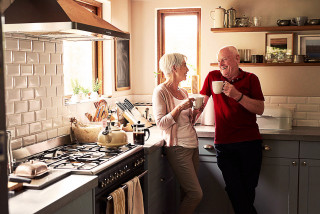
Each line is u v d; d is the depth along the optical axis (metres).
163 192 3.66
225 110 3.53
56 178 2.18
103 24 2.78
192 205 3.41
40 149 2.86
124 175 2.77
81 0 3.72
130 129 3.99
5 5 2.46
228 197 3.93
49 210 1.78
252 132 3.52
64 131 3.24
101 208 2.42
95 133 3.23
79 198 2.12
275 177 3.79
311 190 3.74
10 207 1.74
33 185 2.02
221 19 4.29
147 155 3.20
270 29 4.16
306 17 4.10
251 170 3.54
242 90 3.51
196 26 4.67
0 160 1.06
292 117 4.34
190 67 4.71
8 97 2.56
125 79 4.57
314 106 4.29
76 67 3.92
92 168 2.37
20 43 2.67
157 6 4.65
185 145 3.36
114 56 4.27
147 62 4.74
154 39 4.70
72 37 2.98
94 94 3.92
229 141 3.54
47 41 2.97
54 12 2.40
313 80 4.28
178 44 4.74
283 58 4.20
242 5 4.39
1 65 1.05
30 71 2.78
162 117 3.29
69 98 3.75
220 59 3.52
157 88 3.38
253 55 4.23
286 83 4.34
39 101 2.90
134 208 2.87
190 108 3.43
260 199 3.84
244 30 4.22
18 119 2.67
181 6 4.56
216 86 3.28
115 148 2.92
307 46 4.27
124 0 4.48
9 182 2.01
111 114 3.75
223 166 3.60
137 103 4.66
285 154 3.76
